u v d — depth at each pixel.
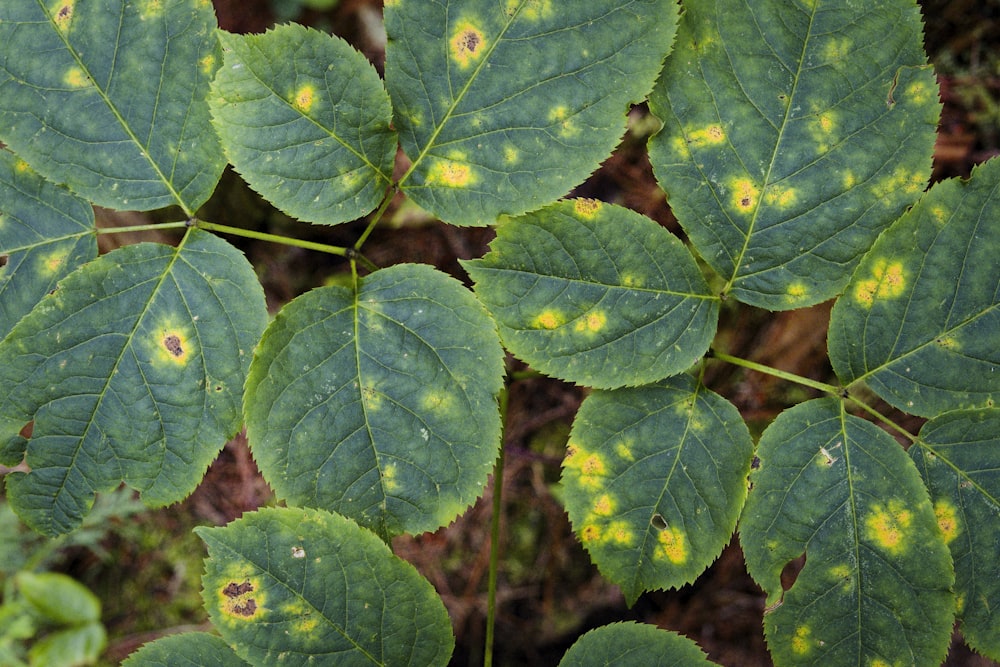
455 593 0.86
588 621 0.85
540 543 0.86
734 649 0.84
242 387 0.65
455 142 0.65
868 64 0.64
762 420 0.82
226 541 0.64
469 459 0.64
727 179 0.65
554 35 0.64
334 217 0.65
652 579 0.65
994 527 0.65
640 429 0.65
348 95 0.64
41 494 0.65
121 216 0.81
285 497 0.64
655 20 0.64
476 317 0.65
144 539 0.86
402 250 0.85
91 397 0.65
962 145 0.80
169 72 0.65
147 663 0.65
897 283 0.65
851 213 0.65
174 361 0.65
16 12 0.64
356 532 0.64
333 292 0.65
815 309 0.79
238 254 0.66
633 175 0.84
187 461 0.65
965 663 0.81
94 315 0.65
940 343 0.65
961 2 0.80
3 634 0.83
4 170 0.66
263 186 0.65
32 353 0.65
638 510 0.65
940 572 0.64
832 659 0.65
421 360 0.65
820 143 0.65
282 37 0.64
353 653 0.65
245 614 0.64
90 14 0.65
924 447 0.65
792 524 0.65
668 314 0.65
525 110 0.65
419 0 0.64
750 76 0.65
